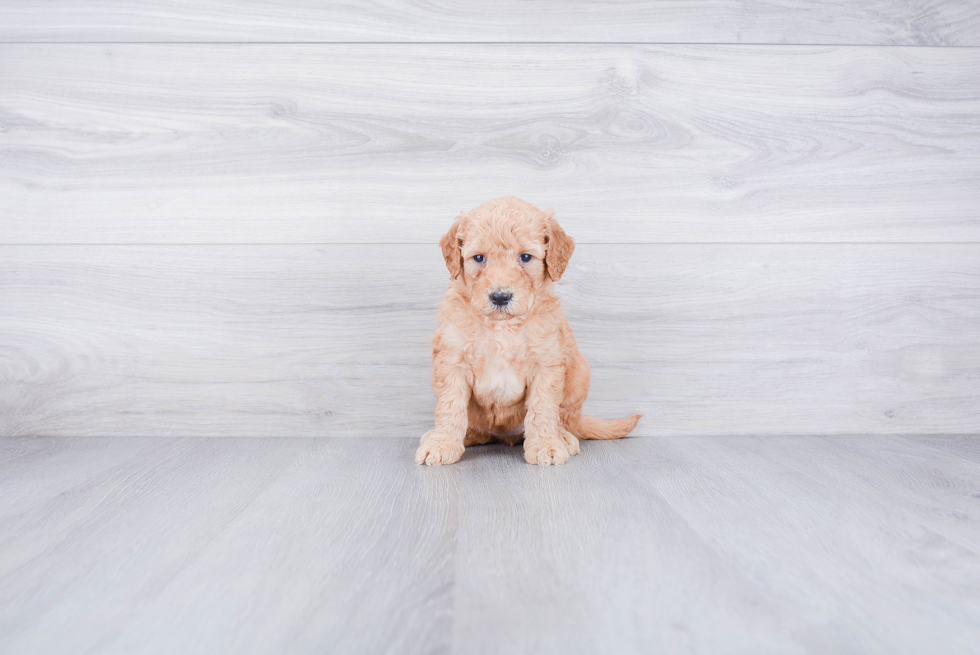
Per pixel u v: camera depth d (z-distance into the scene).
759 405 2.04
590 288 2.03
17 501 1.37
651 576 0.99
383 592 0.94
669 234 2.03
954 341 2.04
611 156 2.03
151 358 2.01
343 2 2.00
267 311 2.02
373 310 2.02
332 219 2.01
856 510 1.30
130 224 2.00
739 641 0.81
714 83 2.02
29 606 0.91
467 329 1.73
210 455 1.77
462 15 2.00
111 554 1.09
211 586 0.97
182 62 2.00
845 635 0.82
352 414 2.03
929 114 2.03
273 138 2.01
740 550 1.10
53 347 2.00
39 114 1.99
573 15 2.01
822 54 2.02
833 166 2.03
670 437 2.02
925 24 2.02
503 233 1.63
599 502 1.35
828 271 2.03
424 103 2.01
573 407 1.88
